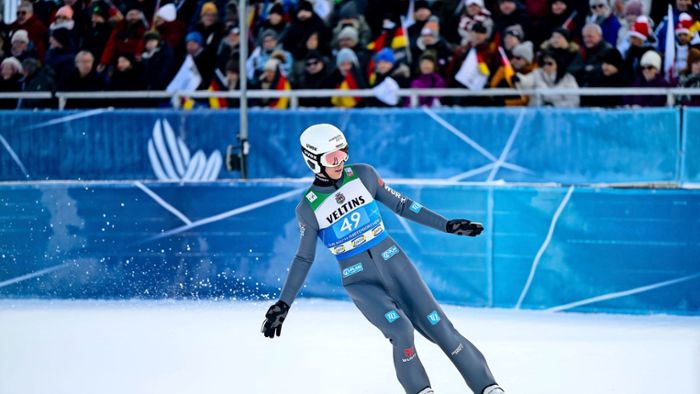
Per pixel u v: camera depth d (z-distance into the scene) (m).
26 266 20.88
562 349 14.86
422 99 23.84
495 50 23.28
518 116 22.09
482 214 19.39
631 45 22.73
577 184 21.91
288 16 24.70
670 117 21.27
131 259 20.72
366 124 22.83
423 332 10.83
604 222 18.69
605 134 21.66
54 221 20.84
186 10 25.31
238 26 25.06
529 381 12.46
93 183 20.80
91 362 13.95
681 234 18.34
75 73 25.36
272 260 20.38
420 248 19.77
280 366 13.63
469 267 19.50
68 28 25.45
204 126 23.62
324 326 17.08
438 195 19.67
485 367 10.45
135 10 25.23
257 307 19.42
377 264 10.86
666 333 16.38
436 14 23.88
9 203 20.92
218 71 25.00
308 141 10.73
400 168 22.73
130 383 12.54
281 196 20.30
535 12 23.27
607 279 18.73
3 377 12.97
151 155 23.88
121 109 23.91
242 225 20.48
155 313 18.73
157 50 25.11
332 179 10.88
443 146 22.52
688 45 22.84
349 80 23.94
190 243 20.64
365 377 12.86
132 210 20.75
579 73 22.81
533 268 19.09
